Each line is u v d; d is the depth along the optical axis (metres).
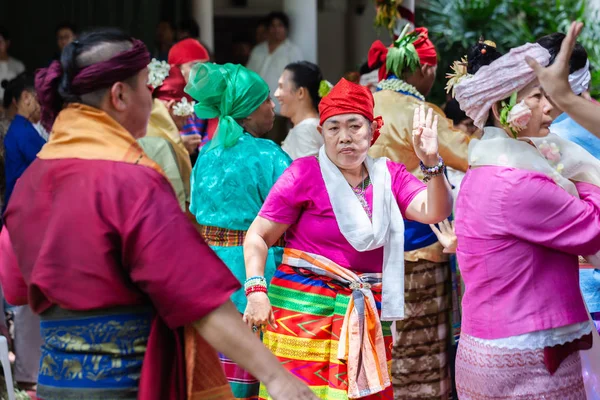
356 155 3.93
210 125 5.65
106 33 2.87
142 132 2.98
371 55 5.94
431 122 3.75
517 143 3.40
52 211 2.77
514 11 9.98
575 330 3.39
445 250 4.77
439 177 3.73
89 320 2.76
